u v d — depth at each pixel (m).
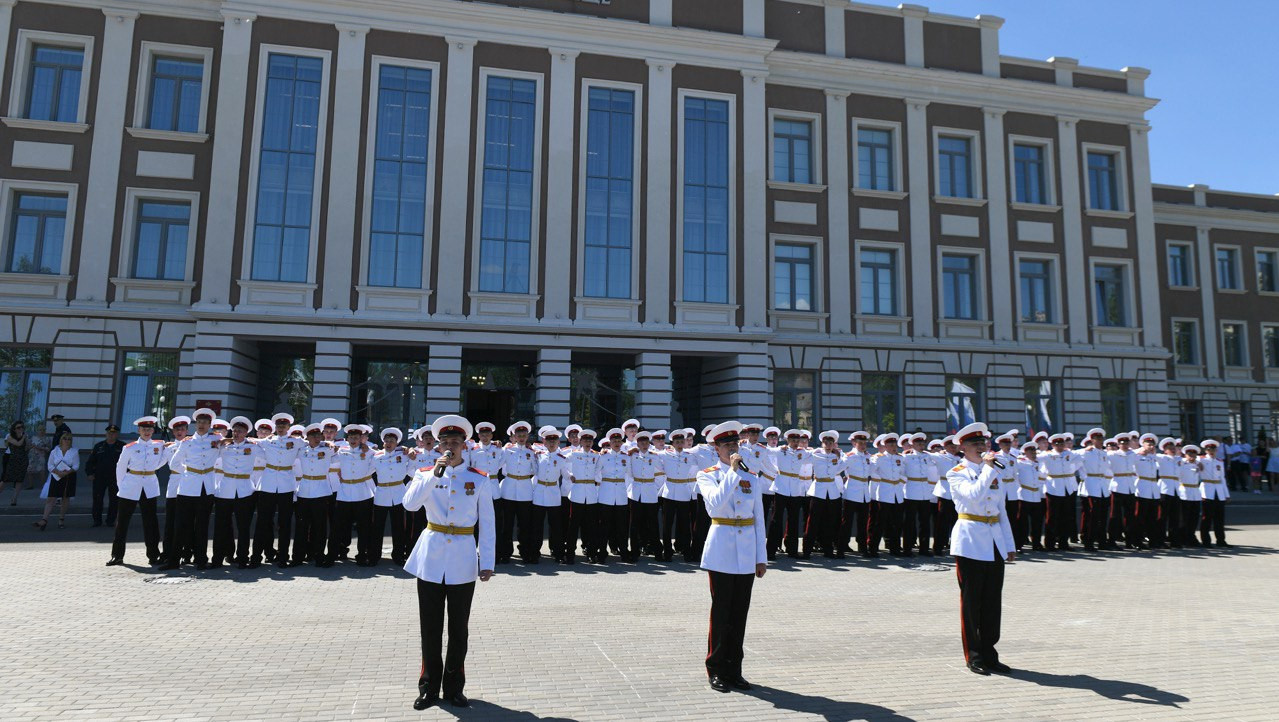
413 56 23.17
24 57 22.34
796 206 26.25
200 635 7.82
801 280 26.38
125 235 22.23
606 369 25.50
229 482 12.16
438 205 22.97
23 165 22.05
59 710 5.54
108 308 21.83
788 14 26.94
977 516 7.13
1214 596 10.75
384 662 6.94
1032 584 11.72
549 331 23.02
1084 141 29.31
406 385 24.05
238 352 21.91
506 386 25.11
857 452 14.77
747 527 6.55
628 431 14.84
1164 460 16.30
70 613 8.65
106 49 22.61
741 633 6.41
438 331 22.55
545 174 23.69
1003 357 27.33
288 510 12.34
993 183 28.02
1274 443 33.44
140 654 7.07
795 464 14.23
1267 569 13.27
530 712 5.72
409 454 13.05
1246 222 36.00
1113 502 16.08
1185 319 34.59
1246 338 35.47
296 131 22.45
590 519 13.45
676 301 24.00
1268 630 8.68
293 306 21.83
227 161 21.89
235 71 22.12
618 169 24.30
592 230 23.92
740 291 24.62
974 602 7.00
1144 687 6.52
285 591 10.28
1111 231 29.14
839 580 11.84
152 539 12.16
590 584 11.16
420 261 22.75
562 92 23.97
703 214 24.72
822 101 26.91
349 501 12.48
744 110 25.28
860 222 26.75
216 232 21.62
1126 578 12.28
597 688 6.31
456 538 6.00
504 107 23.73
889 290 27.03
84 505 18.97
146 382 22.20
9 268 21.95
